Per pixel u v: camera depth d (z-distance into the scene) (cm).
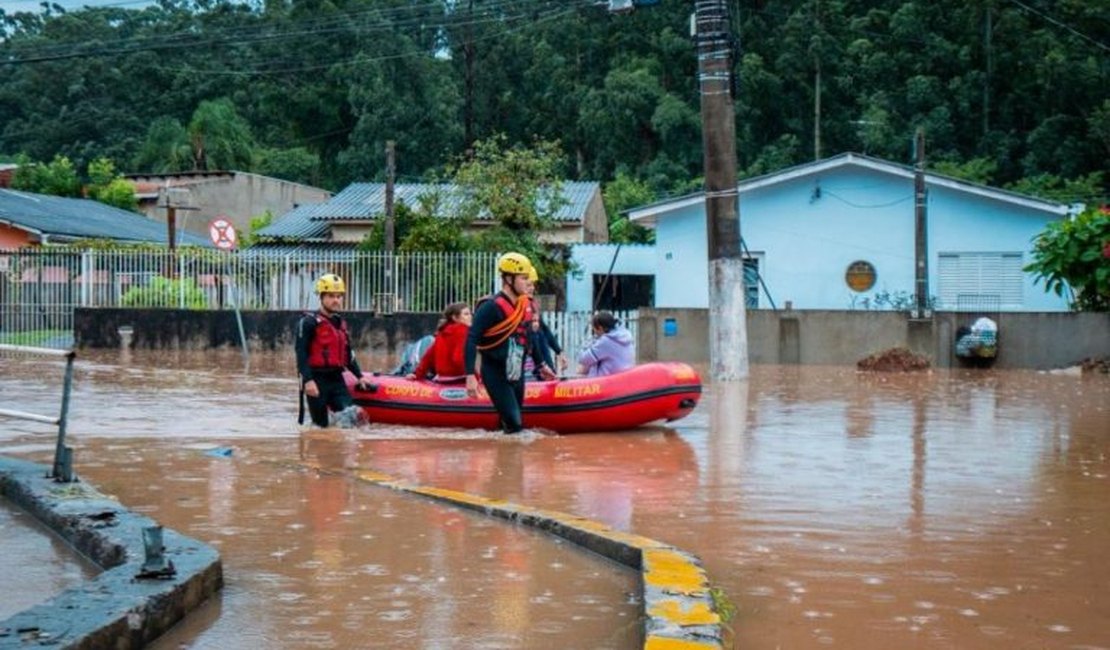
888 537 571
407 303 2528
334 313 1092
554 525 577
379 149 5909
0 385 1577
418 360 1190
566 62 6397
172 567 439
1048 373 2009
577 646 393
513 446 941
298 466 817
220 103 5947
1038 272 2323
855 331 2214
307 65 6347
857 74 5638
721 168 1672
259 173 5966
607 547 529
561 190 3391
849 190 2750
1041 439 988
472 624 419
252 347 2552
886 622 423
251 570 501
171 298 2639
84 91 6625
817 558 524
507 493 699
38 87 6788
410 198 3669
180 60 6544
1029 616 432
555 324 2342
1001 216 2670
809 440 978
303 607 441
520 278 1016
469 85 6081
